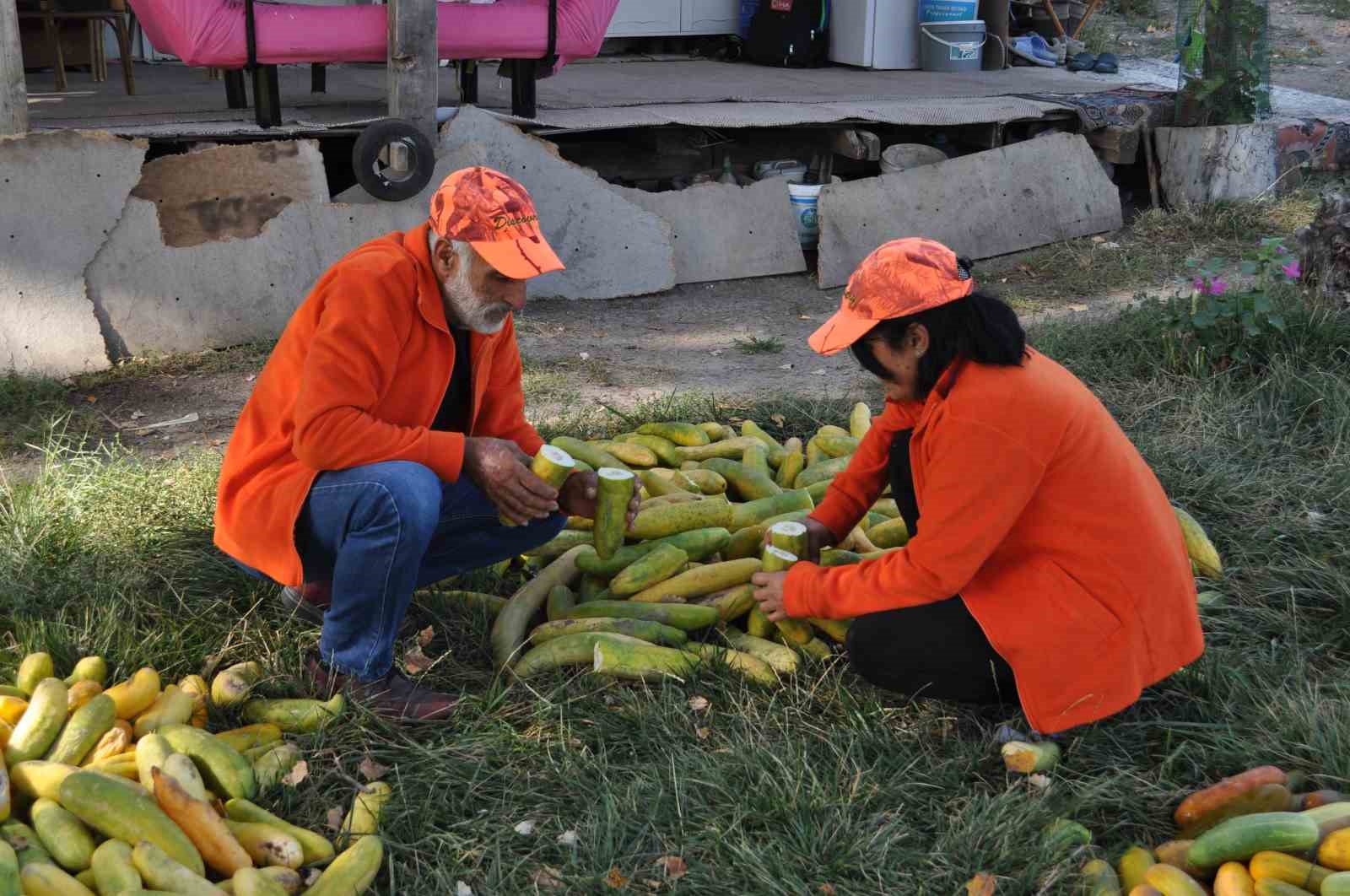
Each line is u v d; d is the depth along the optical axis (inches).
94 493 170.7
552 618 141.3
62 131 227.9
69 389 229.8
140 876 95.2
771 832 110.4
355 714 124.3
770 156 335.9
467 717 126.5
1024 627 110.7
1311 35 573.0
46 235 229.6
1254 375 217.9
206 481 176.4
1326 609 148.0
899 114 320.2
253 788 110.1
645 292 294.4
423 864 107.1
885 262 105.3
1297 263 233.5
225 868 100.1
